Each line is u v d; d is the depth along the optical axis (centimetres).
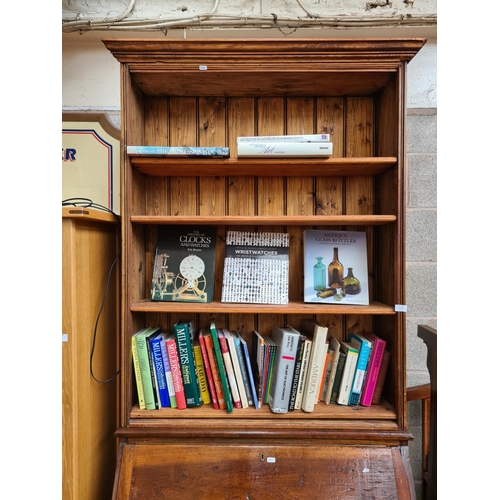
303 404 107
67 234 93
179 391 108
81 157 133
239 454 98
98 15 134
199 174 125
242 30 133
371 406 110
